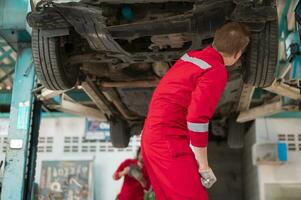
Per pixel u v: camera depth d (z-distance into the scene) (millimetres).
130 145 7617
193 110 2053
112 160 7566
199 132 2049
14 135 4375
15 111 4457
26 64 4551
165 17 3059
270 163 6531
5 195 4176
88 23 3080
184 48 3293
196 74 2160
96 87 4434
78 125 7738
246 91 4449
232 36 2215
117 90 4520
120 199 5543
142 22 3014
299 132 6891
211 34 3049
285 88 4387
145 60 3422
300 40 4176
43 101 4789
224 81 2145
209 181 2119
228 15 2941
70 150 7645
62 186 7258
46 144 7672
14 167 4266
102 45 3256
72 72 3783
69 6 2979
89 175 7297
